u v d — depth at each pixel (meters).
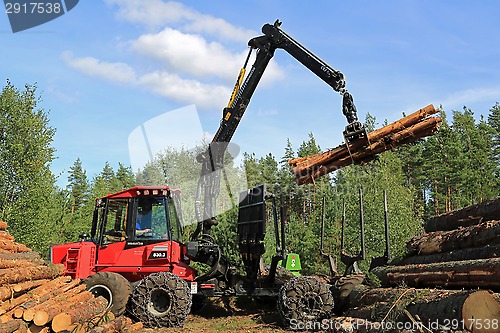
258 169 29.17
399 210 20.83
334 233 21.30
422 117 10.09
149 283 10.02
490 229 7.61
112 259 10.70
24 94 22.20
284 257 10.66
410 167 42.44
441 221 9.94
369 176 22.91
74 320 7.04
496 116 48.53
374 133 10.21
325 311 9.84
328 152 10.49
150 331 9.18
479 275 6.62
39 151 21.64
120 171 45.78
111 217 10.98
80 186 57.69
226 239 13.80
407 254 9.80
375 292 8.74
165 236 10.84
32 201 21.12
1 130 21.56
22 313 6.54
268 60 11.56
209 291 10.94
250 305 12.97
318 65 11.11
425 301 6.75
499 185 39.38
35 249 21.08
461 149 40.38
